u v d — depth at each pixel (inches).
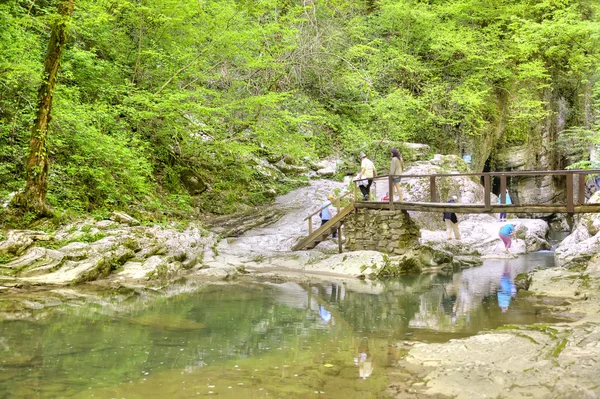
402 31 1035.3
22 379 188.1
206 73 689.6
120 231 461.1
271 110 716.7
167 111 628.4
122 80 639.1
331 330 278.2
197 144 732.0
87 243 424.5
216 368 206.8
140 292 377.1
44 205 432.1
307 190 835.4
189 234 563.5
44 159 431.8
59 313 299.4
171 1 611.2
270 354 228.7
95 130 497.4
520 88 1088.8
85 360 213.2
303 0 912.3
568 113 1170.0
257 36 700.7
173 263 465.7
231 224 694.5
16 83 463.5
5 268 364.5
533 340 238.1
